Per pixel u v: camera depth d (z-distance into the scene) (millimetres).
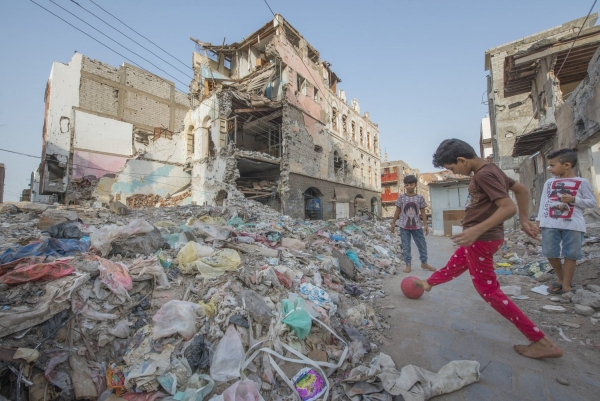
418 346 2352
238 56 20172
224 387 1718
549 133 7977
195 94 18531
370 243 6891
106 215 6871
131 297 2223
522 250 5836
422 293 3395
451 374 1867
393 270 4863
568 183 3240
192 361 1799
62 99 18125
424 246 4926
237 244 4043
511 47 14281
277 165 16578
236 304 2301
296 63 17266
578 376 1879
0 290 1903
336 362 2072
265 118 17094
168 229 4598
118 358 1840
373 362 2078
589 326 2494
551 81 8047
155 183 19500
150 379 1679
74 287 1937
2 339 1565
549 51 7793
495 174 1944
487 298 2174
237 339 1978
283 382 1848
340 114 22422
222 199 14734
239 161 15477
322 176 18844
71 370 1662
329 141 20234
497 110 14438
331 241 5680
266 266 3221
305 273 3408
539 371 1954
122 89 21188
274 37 15586
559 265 3363
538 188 9805
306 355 2084
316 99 19344
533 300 3189
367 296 3516
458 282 4047
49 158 16953
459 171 2186
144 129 22172
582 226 3113
